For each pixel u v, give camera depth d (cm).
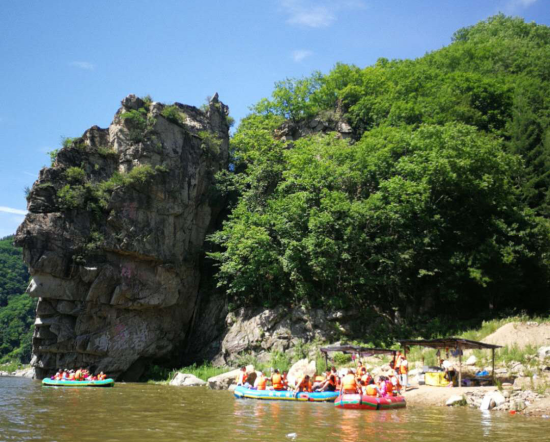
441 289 4103
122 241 4397
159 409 2270
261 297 4484
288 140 5684
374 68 6475
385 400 2289
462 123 4559
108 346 4297
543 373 2675
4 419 1902
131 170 4606
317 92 6297
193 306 4962
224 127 5547
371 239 4425
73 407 2314
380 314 4250
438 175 4109
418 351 3572
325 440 1534
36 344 4253
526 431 1725
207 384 3603
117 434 1600
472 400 2423
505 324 3497
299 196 4400
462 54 6812
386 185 4169
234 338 4347
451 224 4350
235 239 4488
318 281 4472
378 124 5625
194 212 4994
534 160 4644
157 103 4953
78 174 4428
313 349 3966
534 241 4041
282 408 2330
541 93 5259
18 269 11231
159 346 4600
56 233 4216
